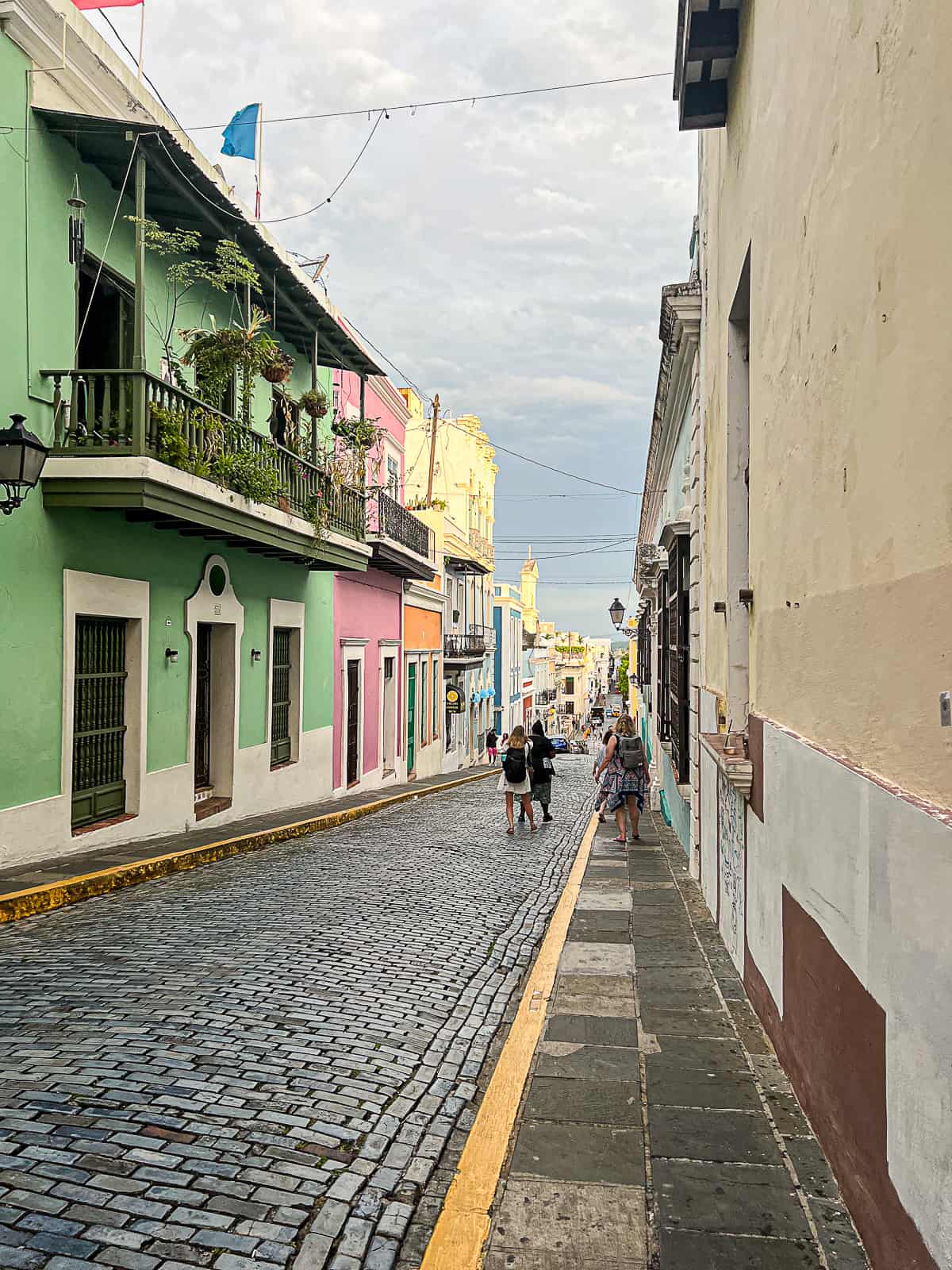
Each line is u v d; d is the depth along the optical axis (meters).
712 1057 4.64
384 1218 3.29
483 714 44.00
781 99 4.46
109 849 10.19
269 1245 3.05
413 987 5.94
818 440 3.68
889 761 2.73
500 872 10.44
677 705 11.87
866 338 2.98
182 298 12.22
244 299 13.85
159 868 9.46
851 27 3.14
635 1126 3.89
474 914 8.17
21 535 8.88
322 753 18.16
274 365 12.04
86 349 10.49
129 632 11.06
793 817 4.09
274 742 16.09
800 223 4.01
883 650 2.79
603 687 124.38
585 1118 3.99
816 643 3.72
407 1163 3.71
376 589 22.55
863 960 2.91
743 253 5.97
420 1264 3.05
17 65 8.79
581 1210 3.26
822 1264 2.89
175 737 12.00
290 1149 3.68
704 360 8.95
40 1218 3.08
